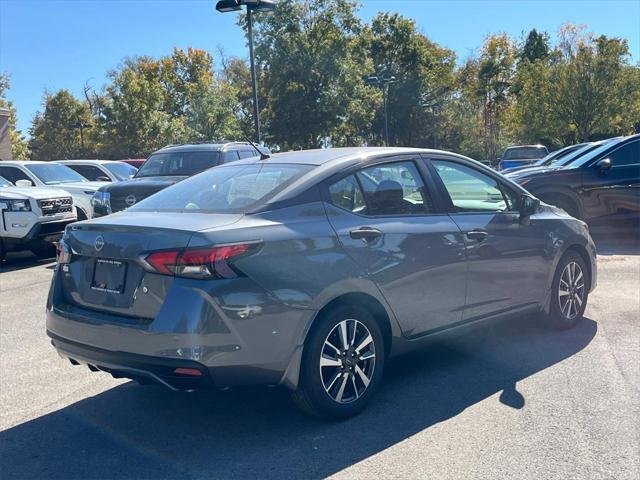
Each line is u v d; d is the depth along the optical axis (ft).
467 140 216.95
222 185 15.03
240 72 219.20
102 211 35.73
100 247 13.12
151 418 14.37
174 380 12.00
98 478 11.71
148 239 12.40
